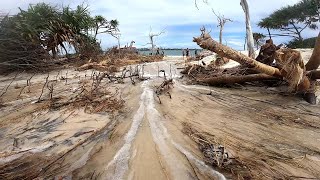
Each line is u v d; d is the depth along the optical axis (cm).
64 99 748
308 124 584
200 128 546
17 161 441
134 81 974
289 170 409
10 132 547
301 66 718
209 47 649
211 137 506
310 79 788
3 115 644
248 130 546
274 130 550
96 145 483
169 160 429
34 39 1389
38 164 432
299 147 479
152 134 515
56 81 1023
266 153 455
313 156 450
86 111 645
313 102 725
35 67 1297
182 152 451
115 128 549
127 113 629
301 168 415
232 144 482
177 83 938
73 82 987
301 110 675
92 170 410
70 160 440
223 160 425
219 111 654
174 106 676
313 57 797
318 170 411
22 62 1327
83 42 1658
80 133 530
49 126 569
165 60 1819
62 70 1353
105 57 1606
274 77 823
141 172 401
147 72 1234
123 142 489
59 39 1572
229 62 1394
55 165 428
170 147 468
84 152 461
